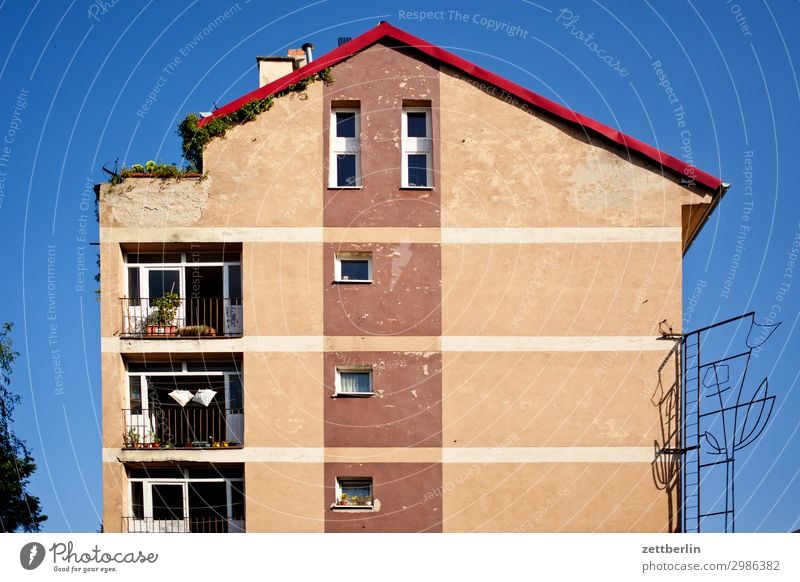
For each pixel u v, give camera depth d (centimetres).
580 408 3180
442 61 3312
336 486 3150
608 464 3153
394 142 3278
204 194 3253
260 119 3288
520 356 3203
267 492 3138
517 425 3172
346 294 3222
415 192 3266
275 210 3250
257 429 3162
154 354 3197
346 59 3309
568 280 3234
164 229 3234
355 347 3200
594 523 3130
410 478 3147
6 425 3544
